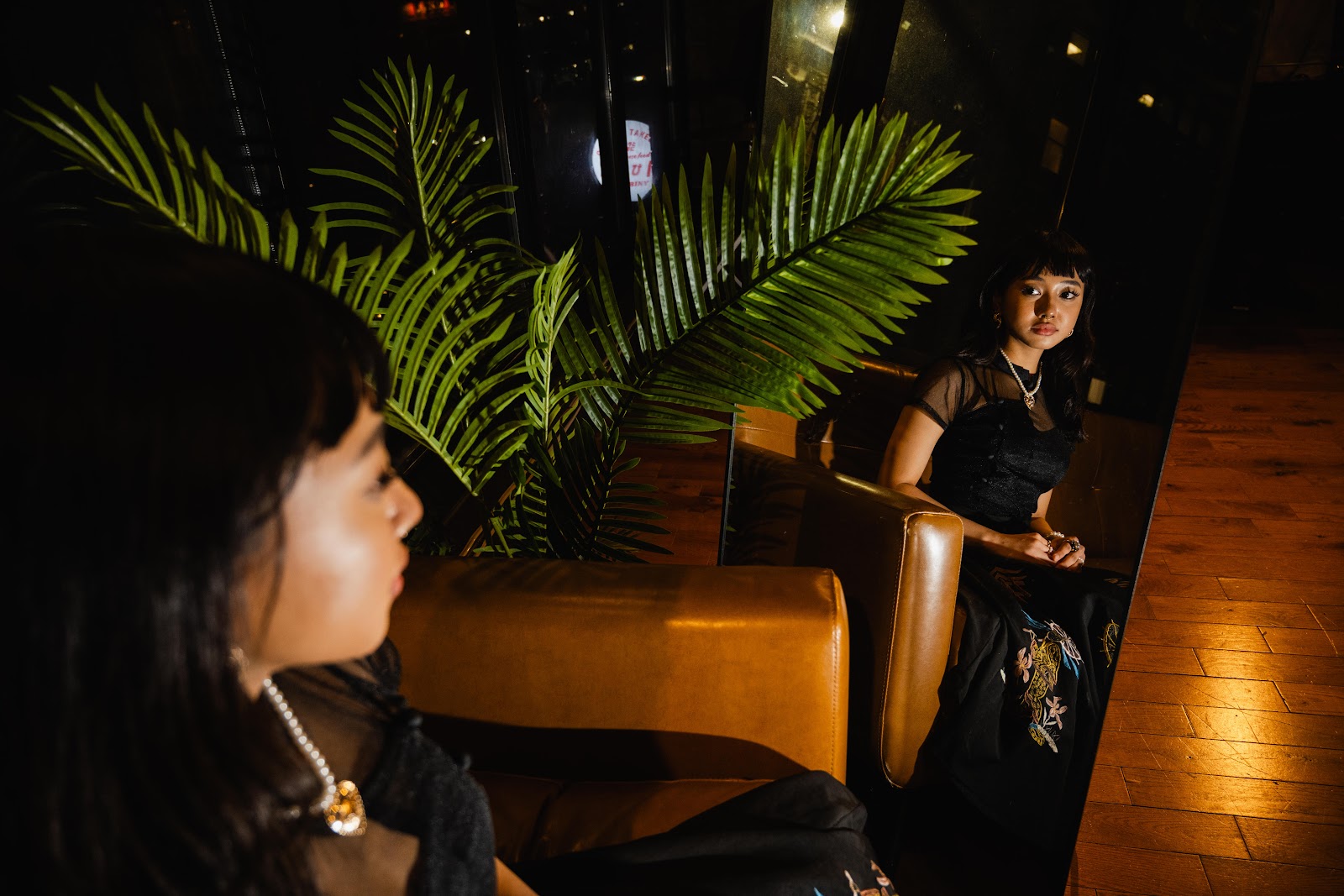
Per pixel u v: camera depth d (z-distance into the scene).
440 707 1.29
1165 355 1.46
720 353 1.44
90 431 0.39
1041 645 1.60
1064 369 1.62
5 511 0.39
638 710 1.25
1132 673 2.28
